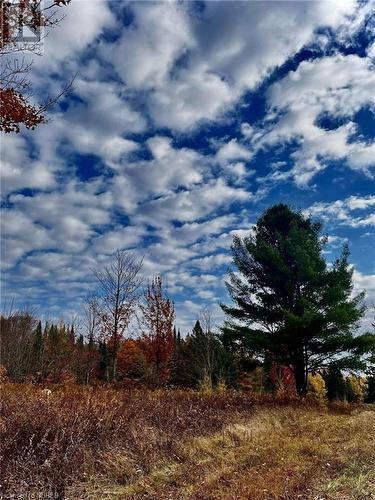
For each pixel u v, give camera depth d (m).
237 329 20.83
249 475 6.69
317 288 20.39
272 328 21.16
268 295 20.98
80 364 26.20
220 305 21.97
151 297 24.98
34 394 11.45
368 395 36.31
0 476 5.87
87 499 5.82
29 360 25.72
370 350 19.05
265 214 22.53
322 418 14.06
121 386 18.08
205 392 17.97
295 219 21.78
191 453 8.06
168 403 12.15
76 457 6.76
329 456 7.91
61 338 28.97
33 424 7.46
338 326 19.09
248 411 13.36
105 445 7.66
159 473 6.98
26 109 5.33
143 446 7.78
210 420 10.92
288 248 20.42
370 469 6.70
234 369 29.22
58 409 8.52
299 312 19.69
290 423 12.76
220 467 7.27
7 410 8.21
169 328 24.88
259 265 21.50
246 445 9.06
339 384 34.28
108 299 21.11
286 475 6.62
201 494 5.84
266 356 20.31
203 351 28.50
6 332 26.55
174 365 30.36
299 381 19.81
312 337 18.95
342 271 20.36
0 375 19.77
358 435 9.92
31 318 29.88
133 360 28.20
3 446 6.47
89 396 10.34
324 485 6.07
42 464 6.42
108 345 21.67
